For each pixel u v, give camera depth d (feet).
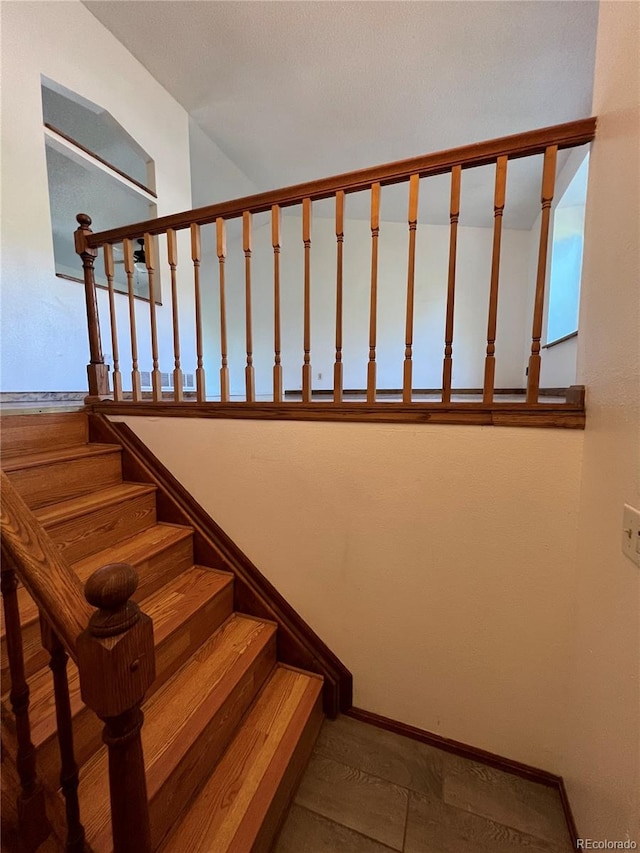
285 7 8.09
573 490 3.69
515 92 10.16
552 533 3.81
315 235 17.78
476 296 17.46
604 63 3.16
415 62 9.29
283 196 4.65
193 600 4.63
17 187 7.42
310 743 4.32
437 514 4.24
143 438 5.79
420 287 17.57
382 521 4.49
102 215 13.82
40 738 2.71
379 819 3.65
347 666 4.86
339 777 4.06
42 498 4.58
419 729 4.56
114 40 9.11
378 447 4.43
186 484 5.56
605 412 3.07
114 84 9.16
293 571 5.02
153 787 2.88
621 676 2.73
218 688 3.92
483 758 4.24
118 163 12.19
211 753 3.58
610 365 2.98
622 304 2.79
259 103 10.90
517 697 4.11
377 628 4.66
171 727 3.44
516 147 3.62
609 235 3.03
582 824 3.34
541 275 3.66
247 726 4.09
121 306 9.98
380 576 4.58
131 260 5.87
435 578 4.32
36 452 5.22
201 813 3.22
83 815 2.76
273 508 5.05
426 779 4.05
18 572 2.06
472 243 17.28
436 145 12.56
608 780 2.90
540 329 3.71
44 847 2.47
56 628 1.88
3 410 5.60
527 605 3.98
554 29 8.26
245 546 5.25
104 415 6.03
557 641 3.90
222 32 8.79
